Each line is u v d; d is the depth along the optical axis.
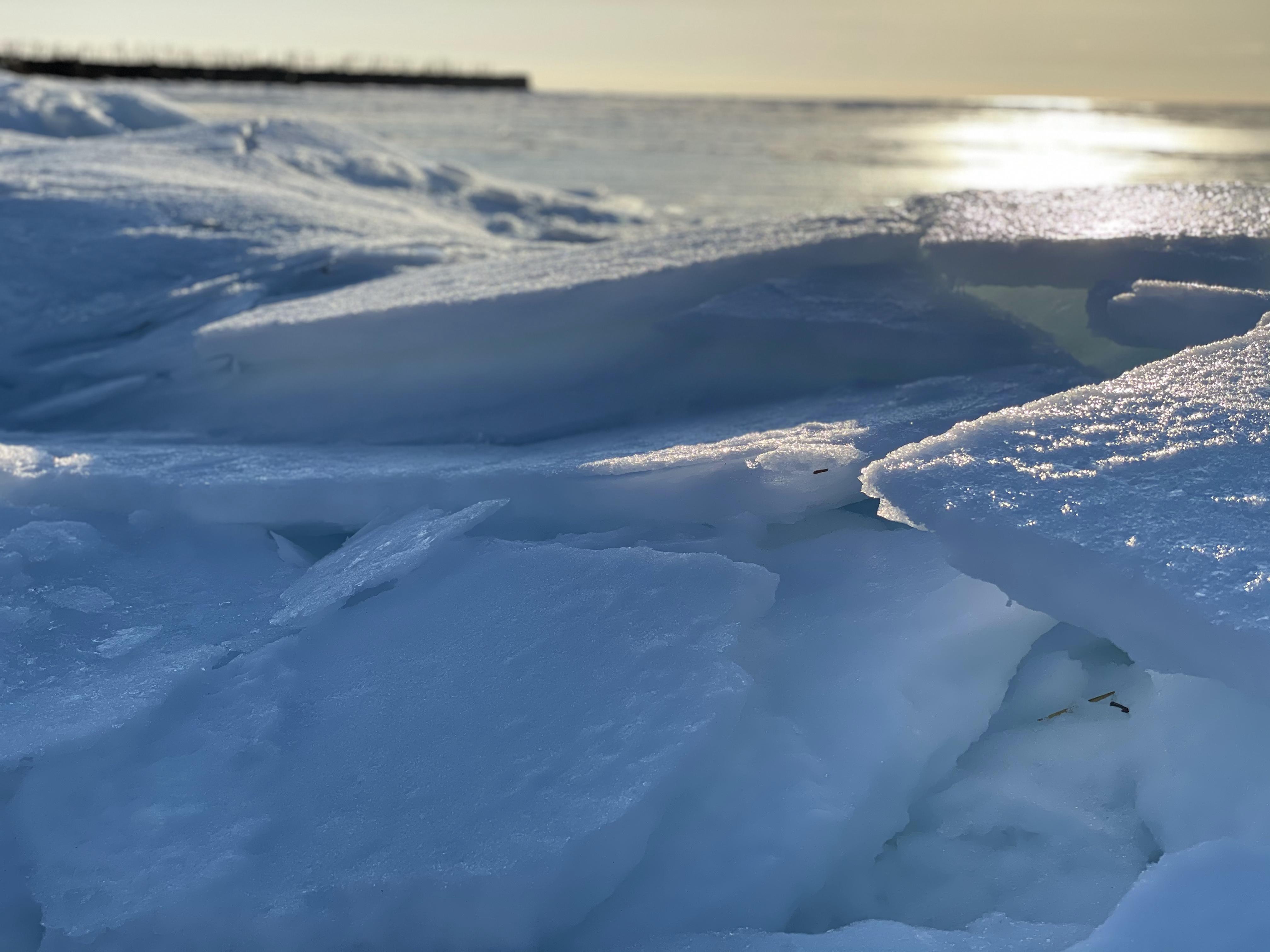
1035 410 1.93
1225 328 2.44
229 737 1.72
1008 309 3.09
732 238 3.57
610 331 3.17
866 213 3.57
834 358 2.92
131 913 1.42
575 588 1.91
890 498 1.68
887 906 1.52
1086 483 1.65
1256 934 1.18
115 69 78.88
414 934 1.40
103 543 2.33
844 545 2.07
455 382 3.23
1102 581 1.44
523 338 3.20
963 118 85.38
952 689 1.74
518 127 33.28
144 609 2.10
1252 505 1.55
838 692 1.70
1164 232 2.88
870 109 102.69
